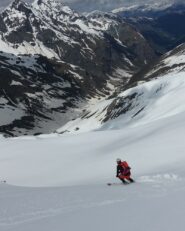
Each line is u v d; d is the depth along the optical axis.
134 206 18.56
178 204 17.67
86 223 16.12
